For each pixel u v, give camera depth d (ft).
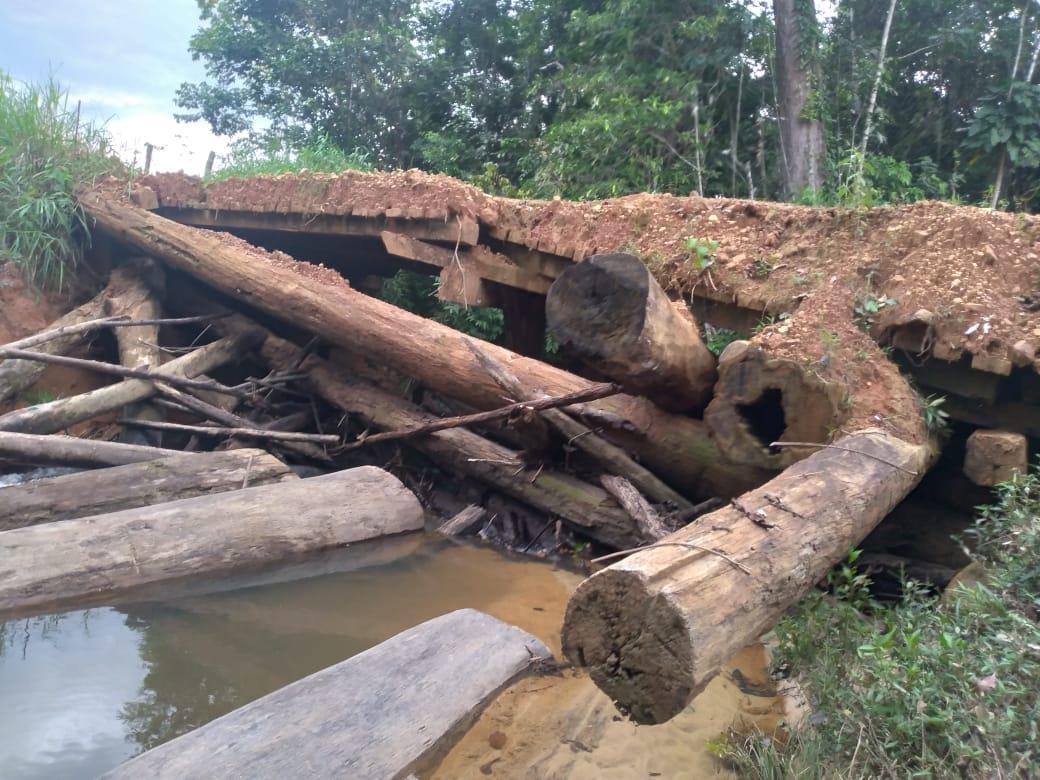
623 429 18.67
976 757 8.91
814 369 14.46
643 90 39.45
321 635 15.17
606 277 15.16
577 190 37.83
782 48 39.32
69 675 13.25
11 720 11.89
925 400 15.40
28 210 30.66
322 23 69.15
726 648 9.40
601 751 11.82
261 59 67.36
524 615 16.47
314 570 18.37
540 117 52.80
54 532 15.89
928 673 10.07
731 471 17.11
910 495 17.20
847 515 12.32
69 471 22.31
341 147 66.13
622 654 9.42
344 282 26.81
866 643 11.80
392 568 18.84
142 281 31.58
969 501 16.39
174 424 24.50
